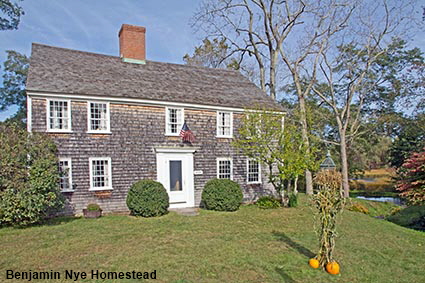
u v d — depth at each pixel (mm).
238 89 18406
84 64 14891
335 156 30422
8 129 10922
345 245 9055
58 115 12391
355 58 24641
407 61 26219
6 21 20312
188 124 15117
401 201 23469
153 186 12664
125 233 9695
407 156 25312
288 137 14641
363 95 26031
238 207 14562
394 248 9062
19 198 10078
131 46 16938
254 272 6660
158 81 15844
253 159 16297
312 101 31594
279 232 10242
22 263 6934
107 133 13164
